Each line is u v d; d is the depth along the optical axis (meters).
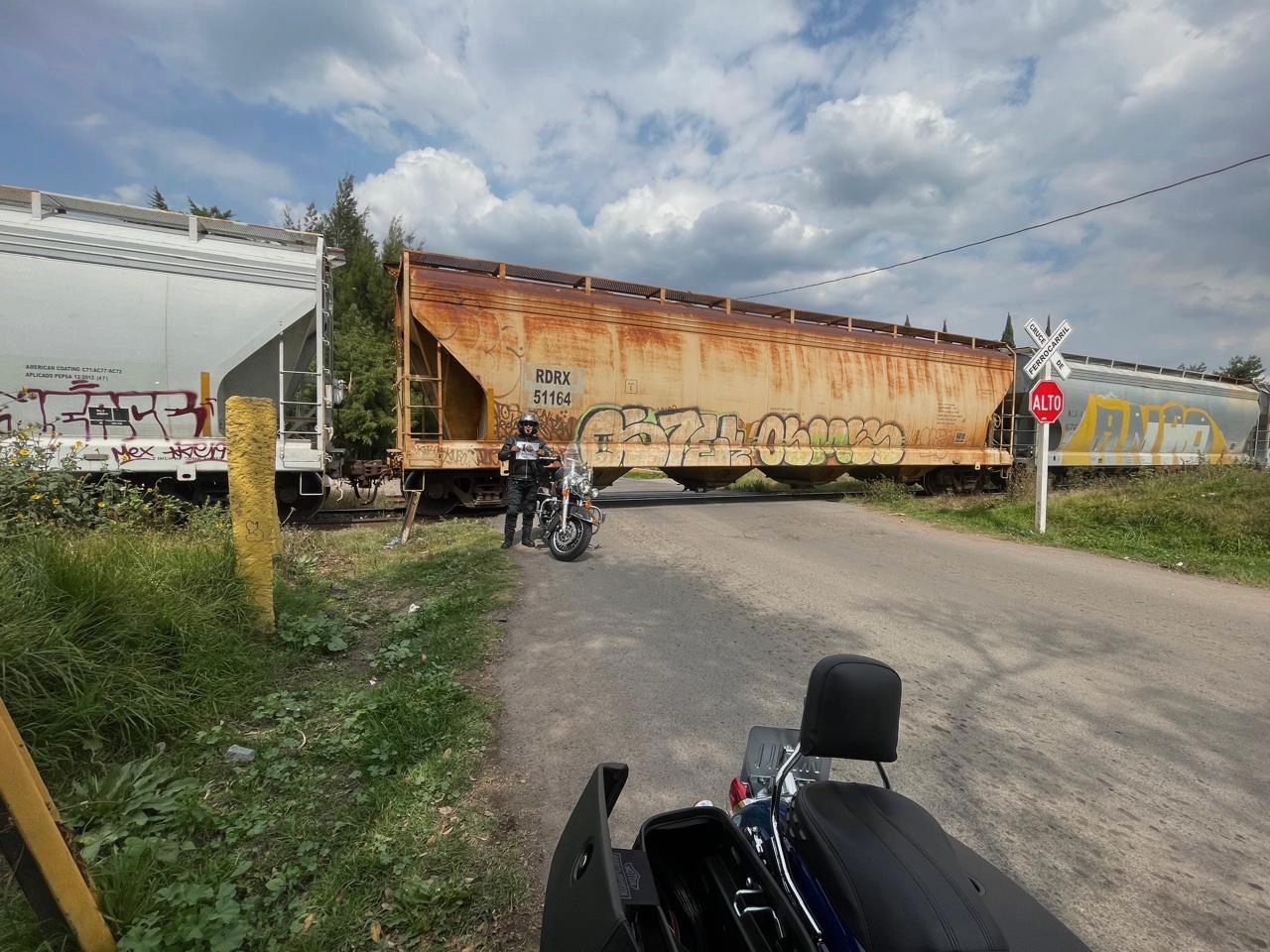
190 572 4.71
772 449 14.59
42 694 3.16
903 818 1.82
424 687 4.21
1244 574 9.13
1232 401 24.78
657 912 1.54
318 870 2.63
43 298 8.41
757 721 4.12
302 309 9.76
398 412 11.74
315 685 4.32
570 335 12.23
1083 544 11.06
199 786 3.07
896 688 1.92
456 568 7.37
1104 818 3.30
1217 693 4.93
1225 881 2.87
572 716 4.07
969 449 18.33
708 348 13.74
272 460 4.89
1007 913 1.76
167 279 9.04
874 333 16.62
